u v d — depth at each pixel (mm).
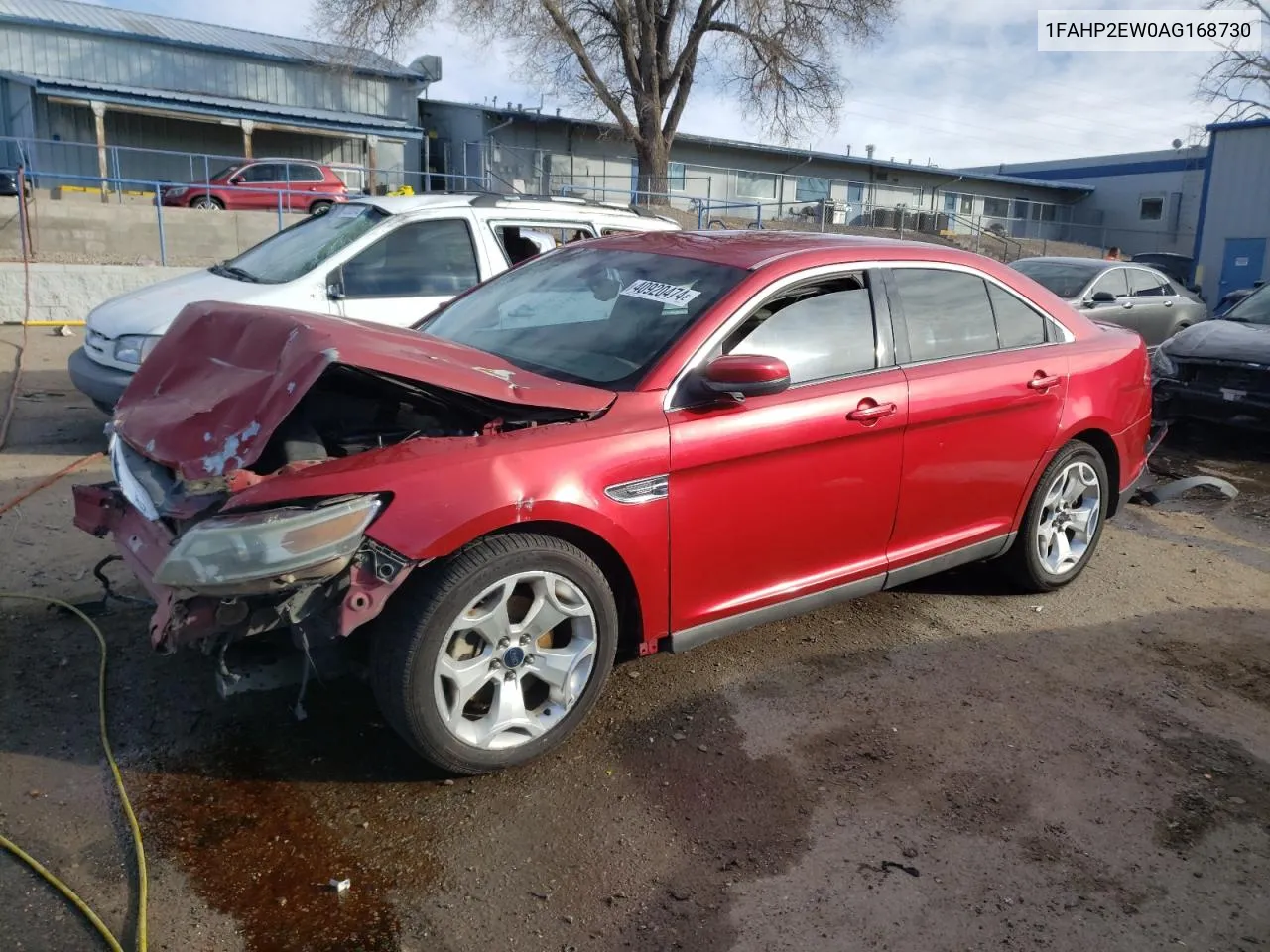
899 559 4145
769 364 3303
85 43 26844
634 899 2689
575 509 3111
